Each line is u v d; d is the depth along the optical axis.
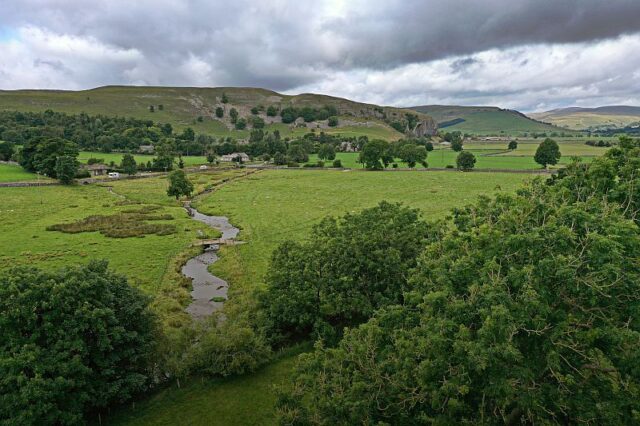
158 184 126.50
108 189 116.44
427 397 17.47
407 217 35.19
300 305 31.66
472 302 16.14
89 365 23.47
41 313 22.45
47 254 54.41
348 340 21.98
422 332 18.44
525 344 16.00
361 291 32.00
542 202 19.44
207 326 30.73
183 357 28.86
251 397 26.23
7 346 21.22
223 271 50.47
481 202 22.73
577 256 15.62
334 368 20.45
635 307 14.69
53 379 21.11
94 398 22.70
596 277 14.61
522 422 16.89
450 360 16.02
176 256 55.41
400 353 18.11
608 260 14.89
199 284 46.94
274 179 132.62
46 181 121.69
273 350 31.66
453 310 16.31
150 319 27.06
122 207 88.69
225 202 95.88
